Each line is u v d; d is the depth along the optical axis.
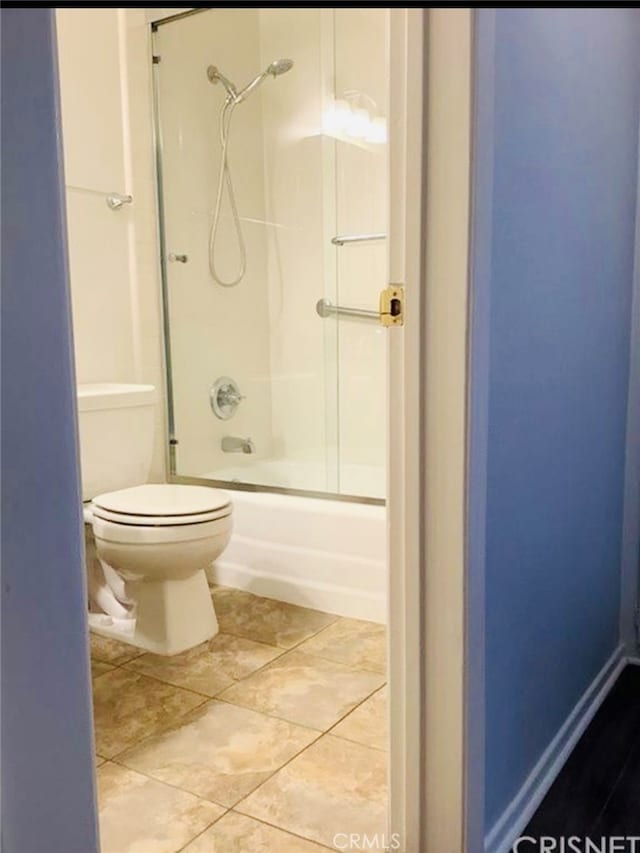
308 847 1.21
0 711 0.44
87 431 2.05
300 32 2.79
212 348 2.81
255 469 2.88
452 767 1.10
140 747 1.51
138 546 1.85
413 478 1.08
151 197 2.57
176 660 1.92
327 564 2.26
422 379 1.06
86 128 2.35
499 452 1.16
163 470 2.69
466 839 1.11
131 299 2.53
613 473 1.90
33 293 0.45
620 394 1.91
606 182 1.65
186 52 2.63
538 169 1.24
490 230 1.04
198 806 1.32
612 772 1.50
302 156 2.86
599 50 1.53
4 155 0.43
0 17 0.42
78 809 0.49
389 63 1.03
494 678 1.20
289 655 1.95
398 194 1.05
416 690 1.12
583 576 1.68
